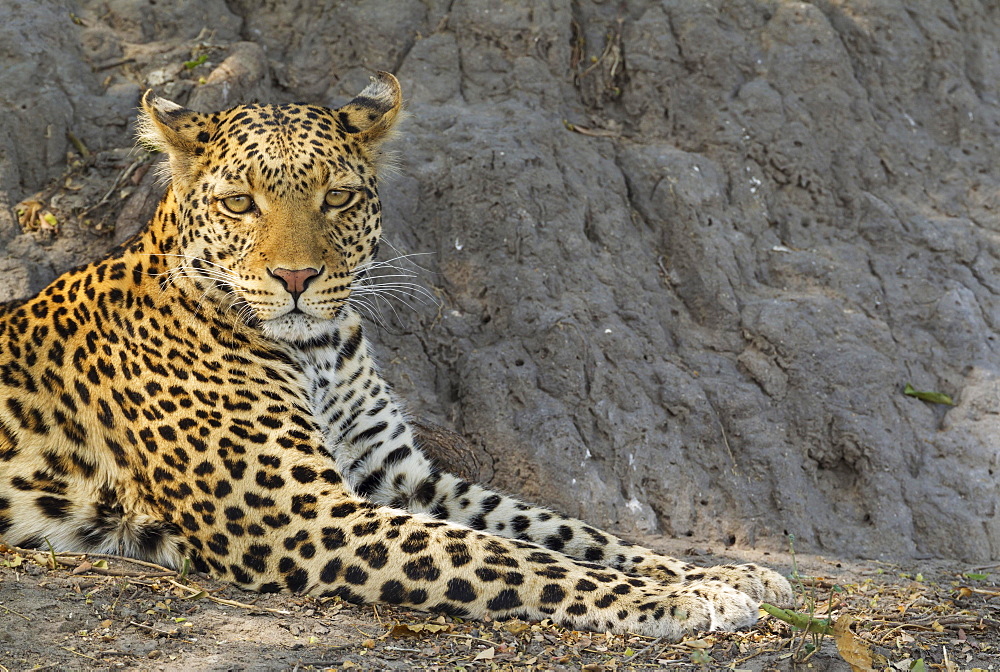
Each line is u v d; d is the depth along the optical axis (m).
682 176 12.63
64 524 7.95
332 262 7.90
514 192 11.90
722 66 13.35
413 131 12.27
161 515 7.84
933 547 10.73
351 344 8.90
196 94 12.05
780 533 10.73
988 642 7.80
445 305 11.67
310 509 7.61
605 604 7.43
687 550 10.25
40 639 6.41
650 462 10.97
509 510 9.25
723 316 11.99
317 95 13.03
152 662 6.33
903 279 12.66
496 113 12.73
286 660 6.55
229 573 7.66
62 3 12.54
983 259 13.01
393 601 7.45
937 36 14.44
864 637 7.70
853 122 13.52
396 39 13.10
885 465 11.09
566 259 11.91
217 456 7.71
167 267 8.15
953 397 11.87
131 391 7.92
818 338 11.77
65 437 8.08
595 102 13.43
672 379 11.39
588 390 11.19
